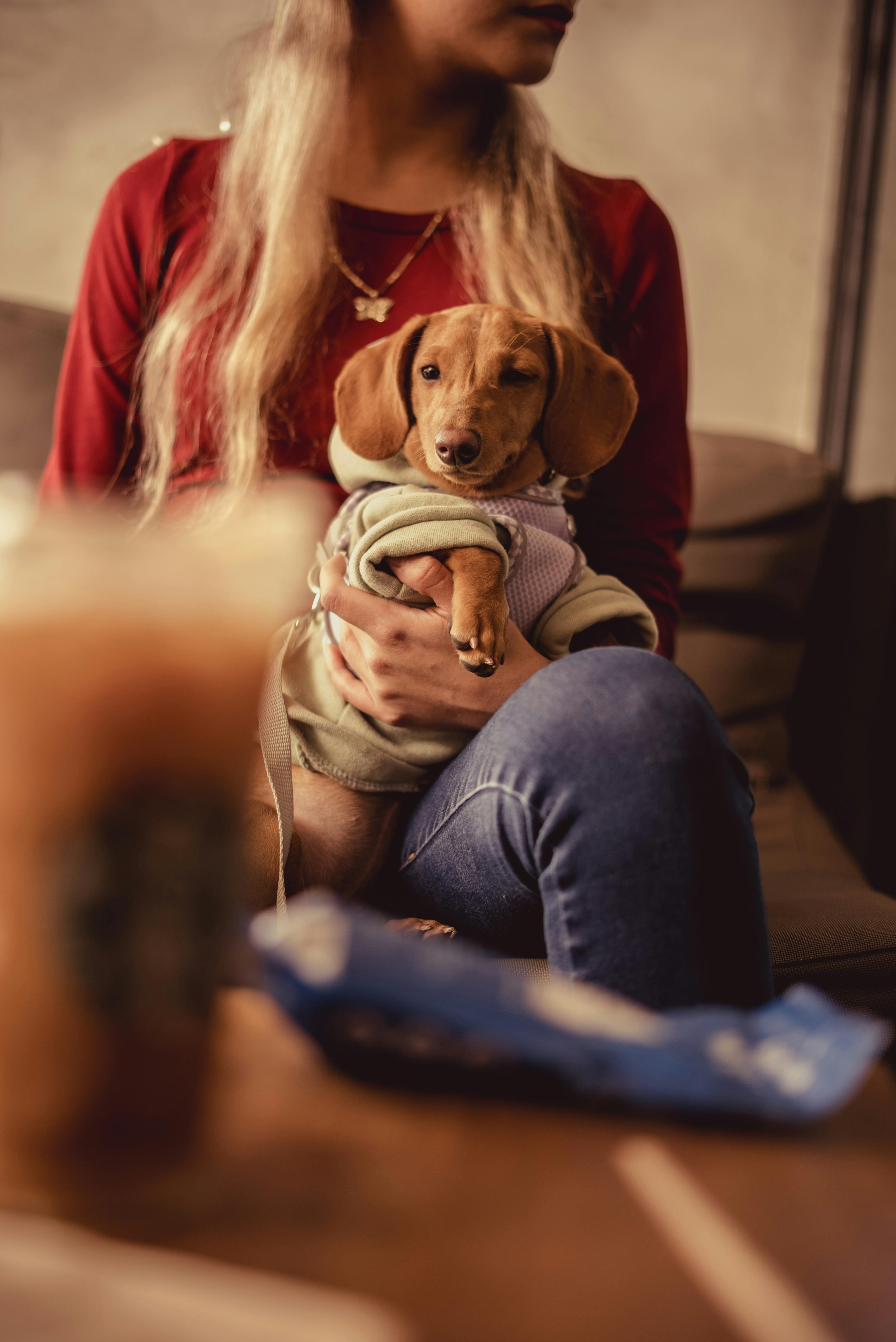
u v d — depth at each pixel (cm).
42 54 240
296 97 147
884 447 255
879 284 253
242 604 29
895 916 134
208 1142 32
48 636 26
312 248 145
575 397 128
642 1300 27
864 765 213
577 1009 40
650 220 160
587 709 77
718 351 262
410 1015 36
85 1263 26
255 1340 24
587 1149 35
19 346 184
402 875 107
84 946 28
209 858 29
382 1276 28
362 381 129
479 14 138
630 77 253
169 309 148
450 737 119
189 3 240
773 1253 30
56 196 244
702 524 200
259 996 47
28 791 27
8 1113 28
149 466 152
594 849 72
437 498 114
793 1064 39
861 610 214
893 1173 35
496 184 151
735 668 195
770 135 256
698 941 70
